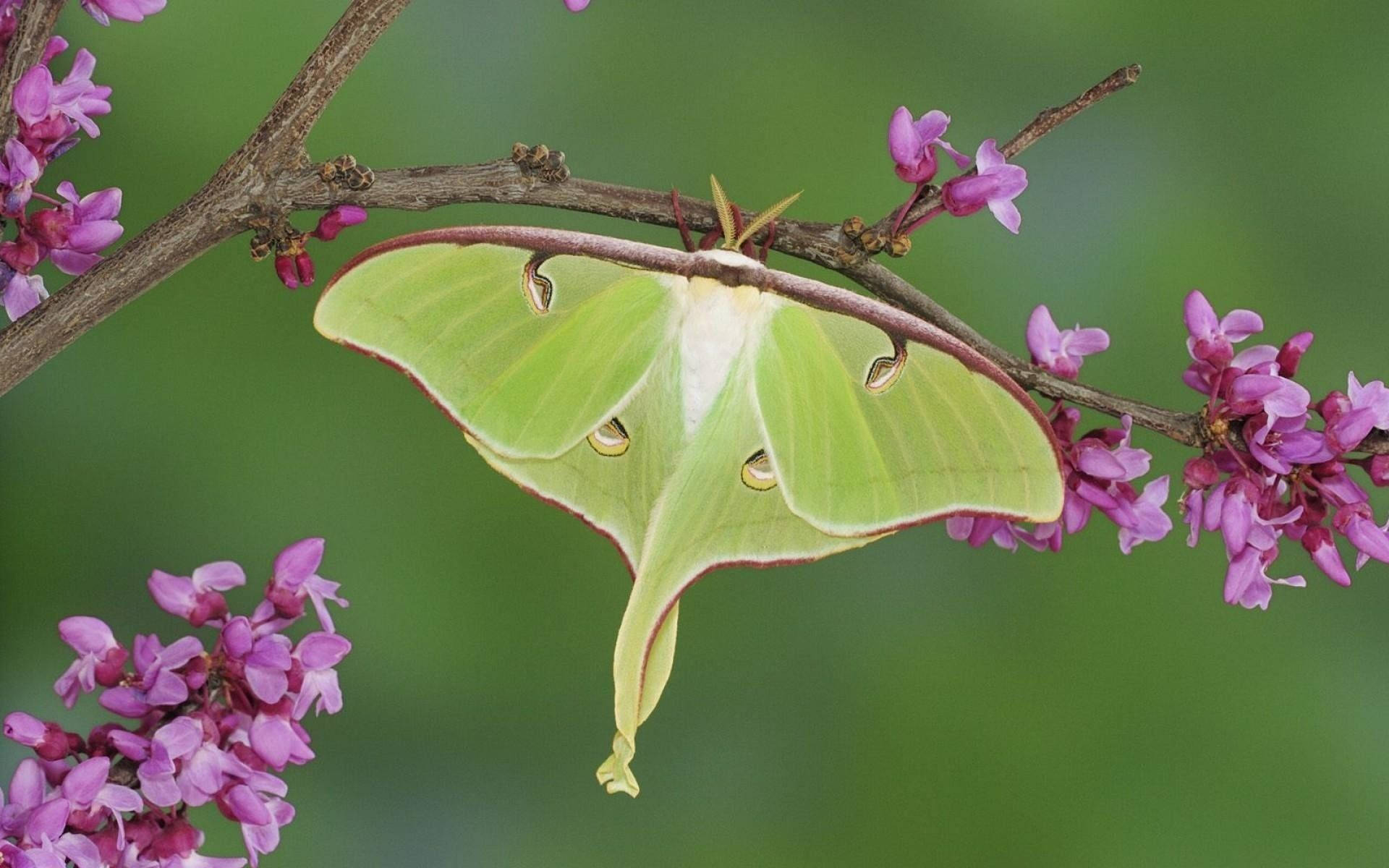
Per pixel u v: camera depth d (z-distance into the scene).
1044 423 0.79
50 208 0.84
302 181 0.83
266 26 1.28
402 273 0.79
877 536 0.80
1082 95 0.83
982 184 0.83
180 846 0.83
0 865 0.81
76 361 1.20
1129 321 1.33
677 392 0.81
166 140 1.23
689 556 0.81
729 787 1.25
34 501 1.16
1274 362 0.85
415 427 1.25
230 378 1.22
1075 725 1.27
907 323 0.80
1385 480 0.84
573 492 0.81
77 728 1.10
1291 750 1.27
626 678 0.81
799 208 1.31
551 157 0.83
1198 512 0.85
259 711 0.83
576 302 0.80
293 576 0.84
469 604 1.24
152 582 0.84
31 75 0.83
